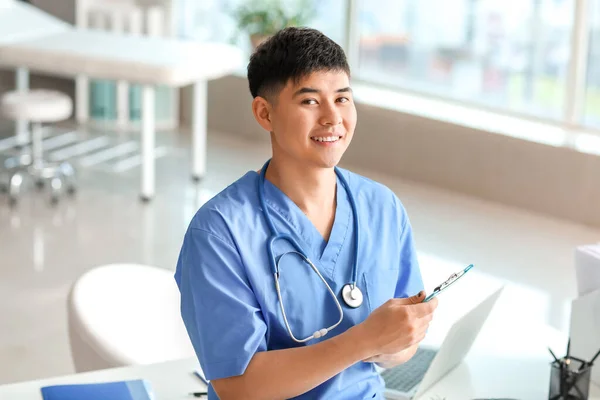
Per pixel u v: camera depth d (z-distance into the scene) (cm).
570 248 511
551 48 571
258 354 169
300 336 177
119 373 221
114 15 686
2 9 604
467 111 608
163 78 528
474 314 204
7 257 476
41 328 404
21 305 424
